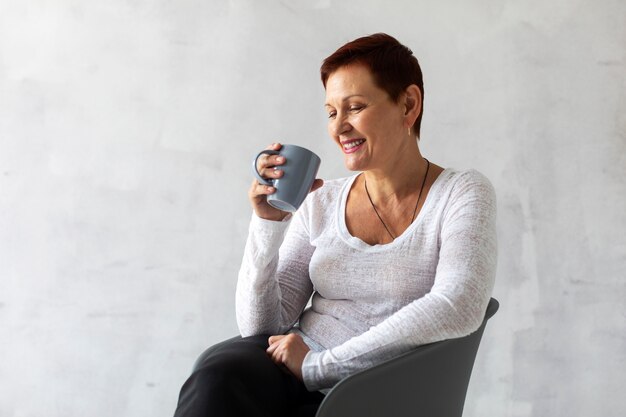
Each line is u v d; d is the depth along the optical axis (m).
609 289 2.28
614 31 2.22
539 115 2.25
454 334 1.30
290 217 1.52
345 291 1.52
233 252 2.34
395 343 1.30
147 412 2.40
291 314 1.63
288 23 2.28
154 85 2.32
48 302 2.39
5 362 2.41
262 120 2.30
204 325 2.37
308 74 2.28
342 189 1.61
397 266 1.46
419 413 1.33
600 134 2.24
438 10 2.24
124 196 2.35
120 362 2.40
